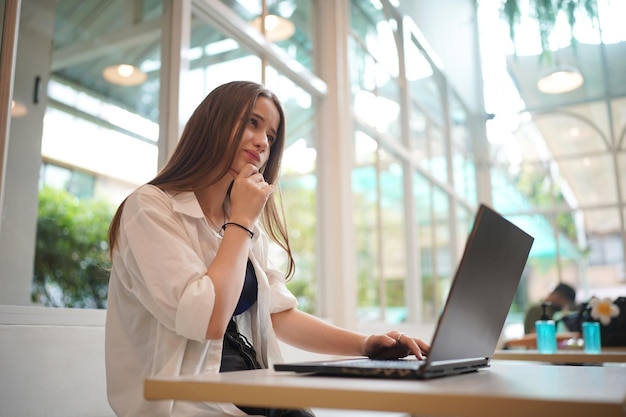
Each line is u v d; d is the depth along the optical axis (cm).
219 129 140
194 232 132
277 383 81
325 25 388
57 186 477
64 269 509
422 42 578
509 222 105
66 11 269
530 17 662
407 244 494
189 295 110
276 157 164
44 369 171
